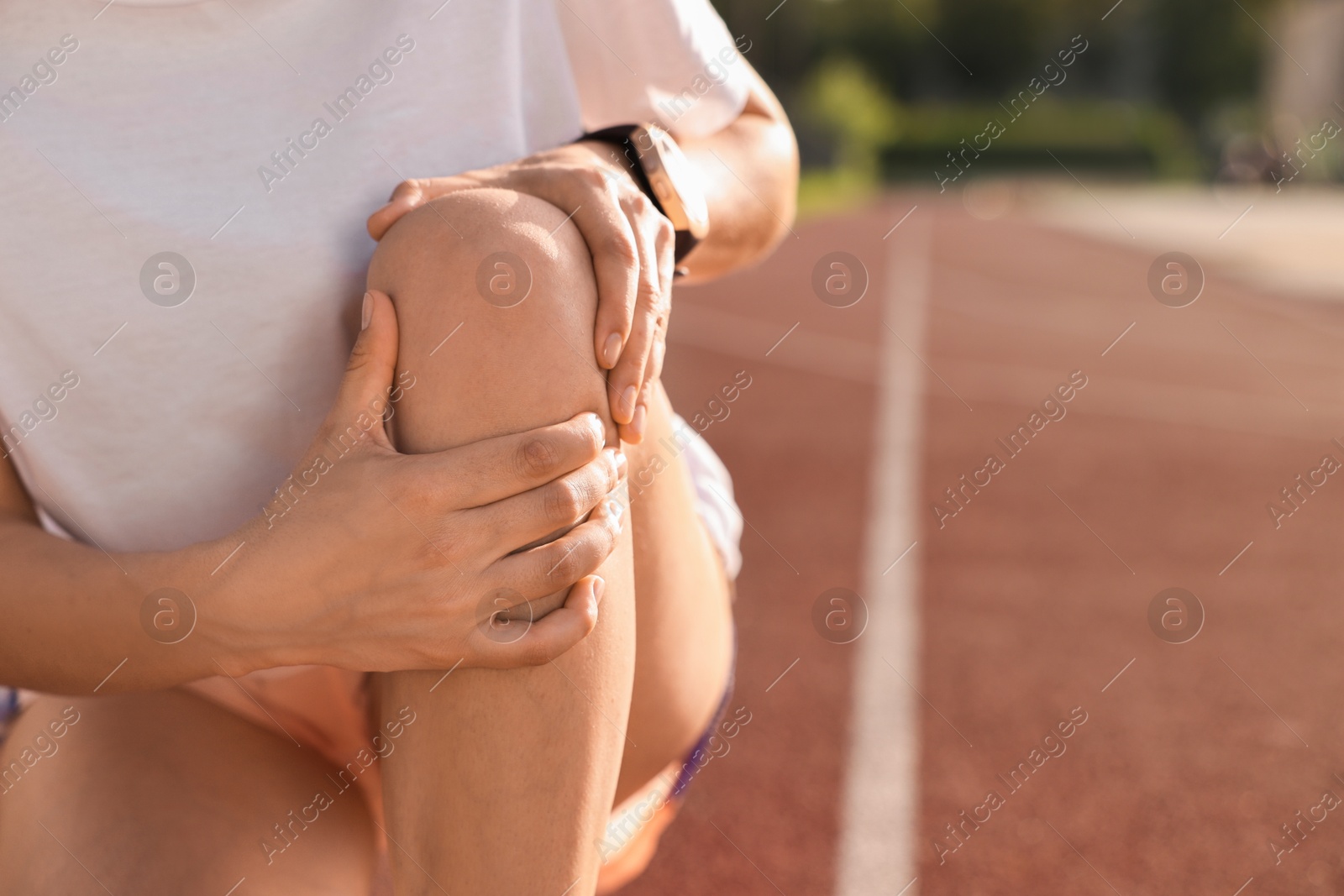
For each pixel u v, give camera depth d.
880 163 43.94
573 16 0.98
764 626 3.03
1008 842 1.98
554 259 0.70
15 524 0.81
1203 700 2.60
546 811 0.66
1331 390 6.56
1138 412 5.89
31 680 0.80
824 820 2.05
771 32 42.53
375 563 0.66
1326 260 14.11
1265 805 2.13
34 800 0.86
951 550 3.67
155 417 0.81
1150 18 48.69
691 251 0.90
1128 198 31.55
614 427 0.73
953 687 2.64
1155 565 3.57
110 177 0.78
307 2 0.81
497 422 0.68
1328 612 3.18
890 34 51.03
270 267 0.79
